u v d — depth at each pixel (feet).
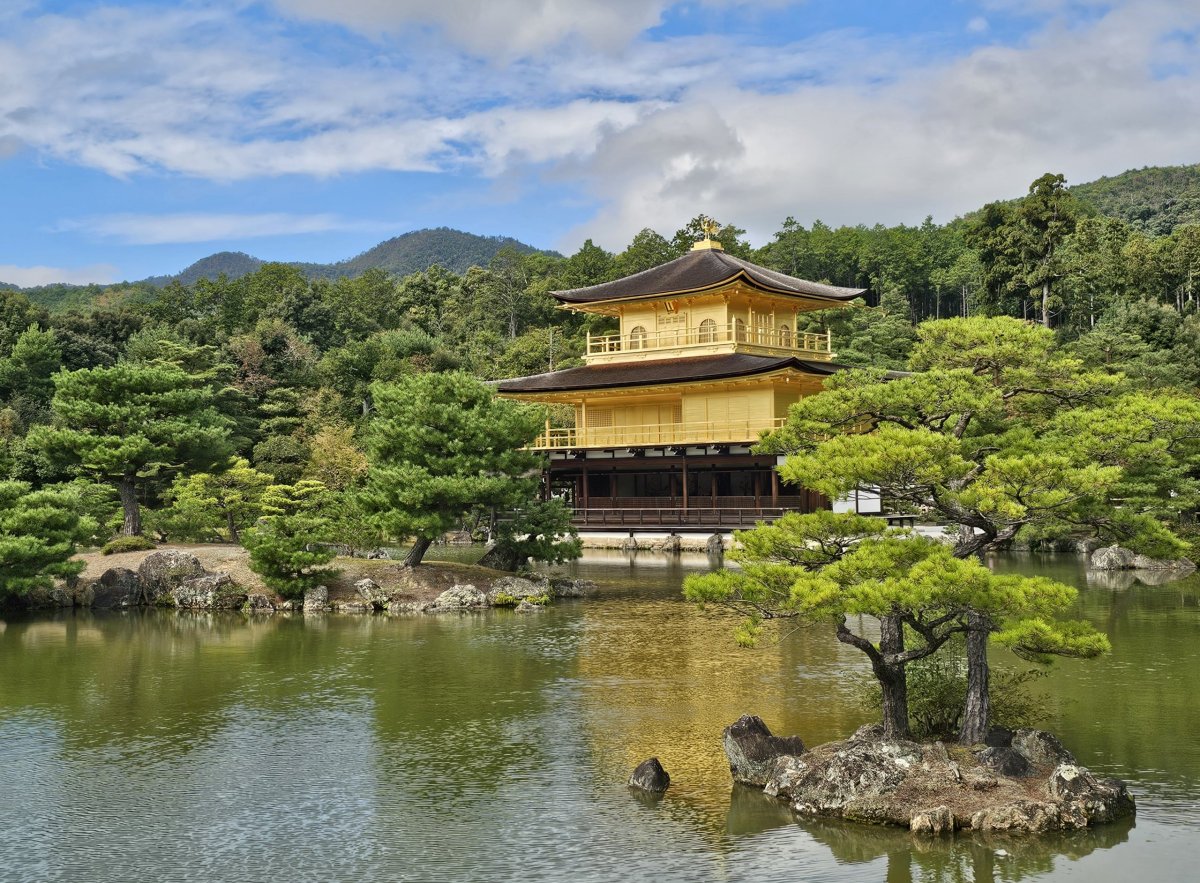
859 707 104.27
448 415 183.11
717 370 264.31
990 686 93.86
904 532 81.20
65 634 155.33
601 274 514.68
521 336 475.72
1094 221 495.82
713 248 309.22
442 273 604.08
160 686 120.47
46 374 345.72
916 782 75.72
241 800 82.43
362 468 292.40
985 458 81.92
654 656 132.26
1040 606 72.74
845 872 67.26
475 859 70.64
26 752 95.30
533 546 192.75
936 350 88.63
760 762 83.61
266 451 305.53
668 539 264.52
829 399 87.04
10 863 71.05
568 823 76.33
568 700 110.52
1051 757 80.02
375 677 123.54
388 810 79.71
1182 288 436.76
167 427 204.85
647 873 67.87
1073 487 75.25
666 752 92.12
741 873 67.51
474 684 118.93
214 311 516.32
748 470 273.75
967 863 68.03
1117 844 70.28
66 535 178.91
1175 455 85.76
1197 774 83.30
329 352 415.23
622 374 282.36
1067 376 86.07
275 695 115.55
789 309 305.53
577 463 288.10
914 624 82.28
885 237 582.76
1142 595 175.83
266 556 175.42
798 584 74.95
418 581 180.86
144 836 75.51
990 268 456.04
